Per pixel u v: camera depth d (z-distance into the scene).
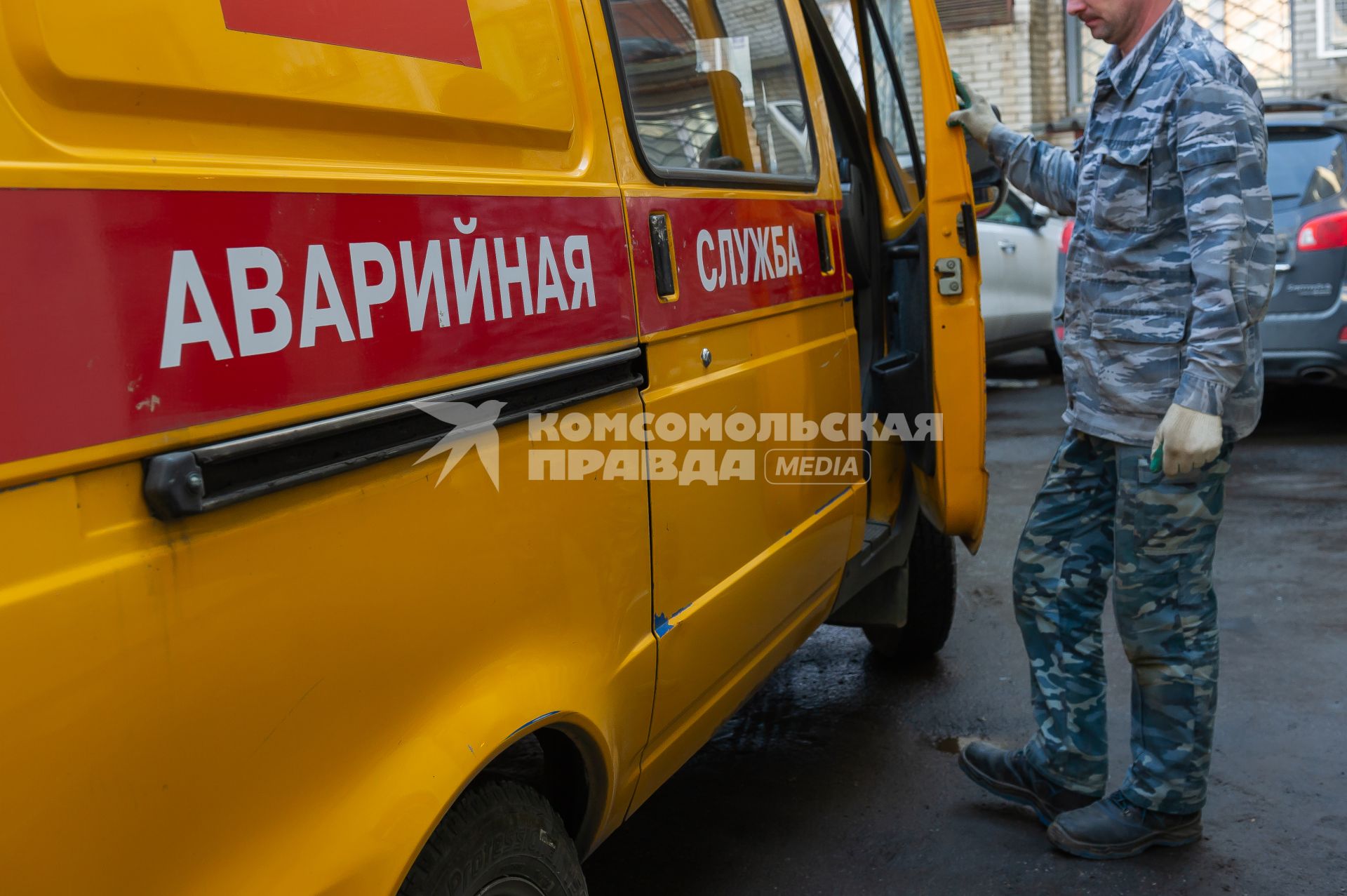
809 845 2.45
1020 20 10.08
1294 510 4.62
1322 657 3.25
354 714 1.19
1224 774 2.66
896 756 2.85
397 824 1.21
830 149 2.64
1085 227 2.23
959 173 2.47
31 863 0.89
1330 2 9.74
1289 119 5.58
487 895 1.43
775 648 2.30
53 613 0.89
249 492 1.05
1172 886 2.24
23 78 0.90
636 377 1.68
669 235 1.80
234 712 1.05
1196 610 2.25
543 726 1.46
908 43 2.87
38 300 0.89
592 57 1.68
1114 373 2.21
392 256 1.23
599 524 1.61
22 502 0.88
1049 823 2.45
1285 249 5.38
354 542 1.18
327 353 1.14
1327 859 2.31
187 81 1.03
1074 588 2.40
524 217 1.45
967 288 2.51
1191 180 2.02
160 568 0.98
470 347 1.34
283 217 1.10
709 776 2.78
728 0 2.21
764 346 2.15
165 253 0.98
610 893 2.30
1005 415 6.93
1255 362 2.15
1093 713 2.39
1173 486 2.17
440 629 1.31
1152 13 2.09
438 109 1.33
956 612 3.81
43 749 0.89
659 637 1.77
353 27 1.22
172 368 0.99
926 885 2.29
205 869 1.03
